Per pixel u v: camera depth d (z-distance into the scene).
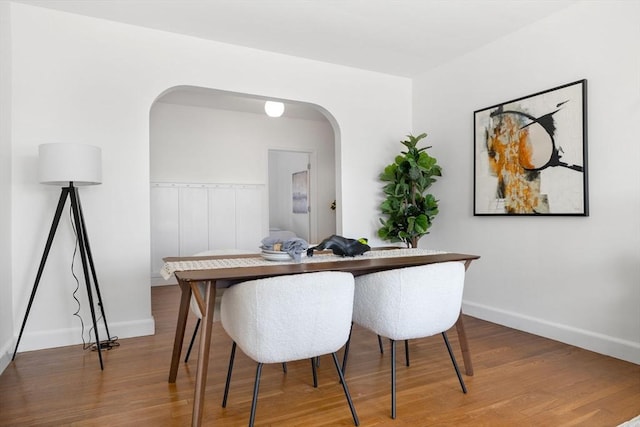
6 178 2.58
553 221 2.92
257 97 3.58
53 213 2.79
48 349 2.73
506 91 3.27
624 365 2.41
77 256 2.85
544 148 2.94
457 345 2.80
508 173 3.22
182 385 2.15
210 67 3.31
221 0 2.71
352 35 3.25
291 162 7.73
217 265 2.04
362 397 2.01
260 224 5.88
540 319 3.02
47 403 1.94
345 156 3.96
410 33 3.22
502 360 2.50
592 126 2.66
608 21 2.57
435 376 2.26
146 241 3.06
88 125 2.89
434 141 4.02
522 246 3.15
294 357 1.65
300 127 6.20
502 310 3.32
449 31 3.19
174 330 3.20
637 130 2.43
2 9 2.55
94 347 2.76
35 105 2.75
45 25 2.79
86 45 2.90
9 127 2.63
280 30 3.15
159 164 5.30
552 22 2.91
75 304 2.85
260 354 1.60
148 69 3.09
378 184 4.14
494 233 3.39
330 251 2.72
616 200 2.53
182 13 2.88
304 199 7.12
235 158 5.74
